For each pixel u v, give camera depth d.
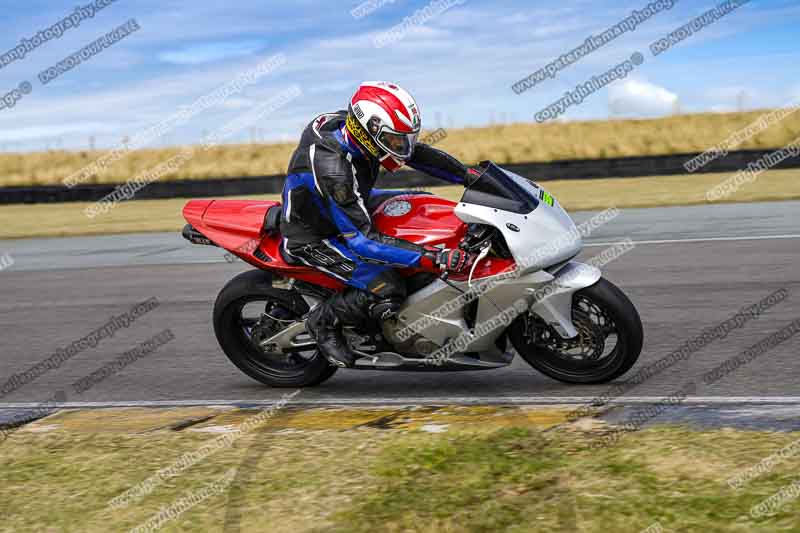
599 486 5.28
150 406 8.27
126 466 6.23
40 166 52.22
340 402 8.04
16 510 5.52
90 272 17.38
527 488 3.71
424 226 7.68
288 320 8.43
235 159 51.34
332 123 7.62
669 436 6.19
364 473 4.67
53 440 7.04
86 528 5.12
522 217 7.46
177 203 34.47
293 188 7.68
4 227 28.80
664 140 46.28
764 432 6.21
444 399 7.91
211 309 12.77
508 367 8.95
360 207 7.37
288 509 4.44
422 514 3.62
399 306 7.82
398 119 7.14
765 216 19.34
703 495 5.04
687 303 11.27
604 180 32.50
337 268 7.77
